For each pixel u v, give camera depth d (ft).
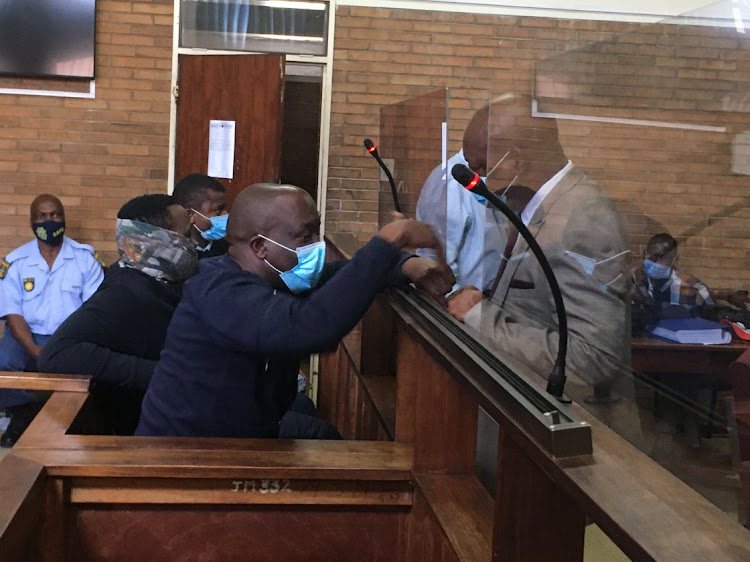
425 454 5.57
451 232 6.50
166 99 17.01
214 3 16.92
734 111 3.03
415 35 17.33
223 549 5.49
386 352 8.92
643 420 3.43
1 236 16.88
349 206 17.65
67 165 16.90
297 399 9.48
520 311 4.99
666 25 3.46
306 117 21.85
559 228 4.42
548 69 4.87
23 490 4.78
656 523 2.54
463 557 4.42
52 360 7.52
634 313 3.58
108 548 5.40
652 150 3.57
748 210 2.90
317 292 5.59
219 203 10.62
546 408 3.39
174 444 5.73
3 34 16.28
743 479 2.81
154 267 8.18
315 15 17.19
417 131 7.20
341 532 5.61
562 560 3.92
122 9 16.74
